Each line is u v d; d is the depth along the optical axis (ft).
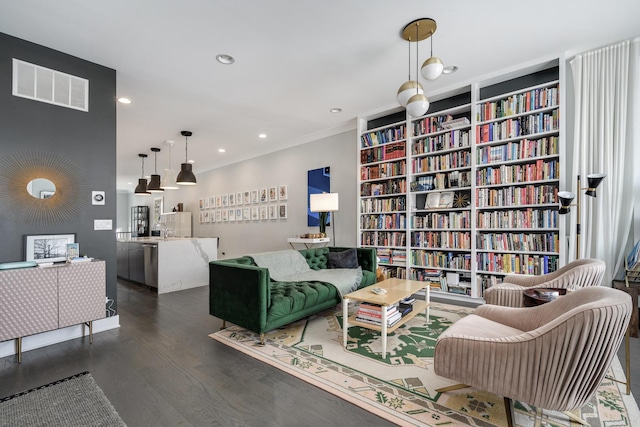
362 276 12.53
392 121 15.20
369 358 7.68
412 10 7.64
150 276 15.81
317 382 6.57
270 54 9.60
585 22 8.26
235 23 8.04
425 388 6.29
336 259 13.87
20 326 7.56
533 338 4.44
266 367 7.29
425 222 13.48
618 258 9.46
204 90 12.12
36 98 8.70
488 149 11.73
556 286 7.59
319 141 18.30
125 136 18.08
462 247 12.37
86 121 9.63
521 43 9.30
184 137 18.51
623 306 4.23
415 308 9.74
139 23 7.95
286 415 5.49
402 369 7.10
